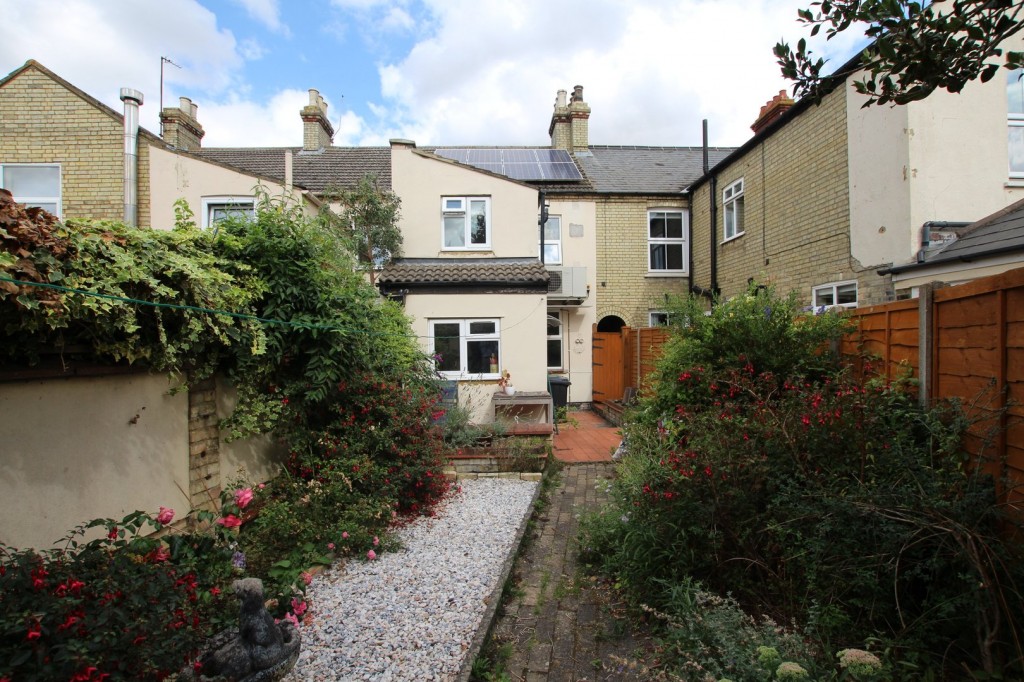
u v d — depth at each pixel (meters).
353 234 9.77
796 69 2.69
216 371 4.59
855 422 3.54
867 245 7.86
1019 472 2.99
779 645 2.68
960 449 3.48
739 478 3.52
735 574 3.38
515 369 10.50
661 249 15.60
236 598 3.16
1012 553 2.72
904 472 3.24
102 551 2.66
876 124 7.63
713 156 17.91
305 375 5.16
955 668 2.68
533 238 11.54
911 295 7.01
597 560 4.51
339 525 4.64
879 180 7.58
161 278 3.69
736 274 12.50
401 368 6.74
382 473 5.39
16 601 2.09
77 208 9.05
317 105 16.05
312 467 5.21
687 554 3.48
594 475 7.67
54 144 9.09
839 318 5.36
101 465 3.42
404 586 4.09
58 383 3.14
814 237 9.29
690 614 2.99
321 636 3.42
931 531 2.80
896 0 2.26
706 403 5.38
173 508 4.04
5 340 2.80
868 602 2.87
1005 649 2.59
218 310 3.93
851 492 3.19
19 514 2.90
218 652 2.49
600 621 3.64
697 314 5.89
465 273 10.60
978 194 7.00
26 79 9.10
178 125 14.80
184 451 4.18
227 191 9.37
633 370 11.94
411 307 10.46
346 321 5.36
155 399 3.88
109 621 2.23
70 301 2.90
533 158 16.34
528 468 7.43
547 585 4.21
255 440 5.15
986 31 2.23
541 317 10.54
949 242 6.75
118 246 3.39
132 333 3.43
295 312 5.06
